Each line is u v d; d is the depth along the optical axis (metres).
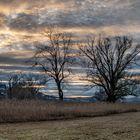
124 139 12.45
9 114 22.50
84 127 17.08
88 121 21.48
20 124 19.86
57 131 15.39
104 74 54.16
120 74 53.97
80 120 22.72
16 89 44.62
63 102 34.06
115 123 19.27
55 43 50.97
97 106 31.09
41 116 23.36
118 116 26.59
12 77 52.53
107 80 54.47
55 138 12.92
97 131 15.07
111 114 29.91
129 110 34.94
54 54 50.34
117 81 54.44
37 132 15.11
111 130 15.35
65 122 21.14
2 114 22.23
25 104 25.38
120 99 55.59
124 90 53.53
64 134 14.16
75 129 16.14
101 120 22.20
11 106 23.55
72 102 34.88
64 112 25.97
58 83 49.38
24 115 22.92
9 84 50.44
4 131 15.67
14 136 13.70
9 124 19.89
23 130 16.09
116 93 54.25
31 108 24.17
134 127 16.62
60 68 50.22
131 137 12.94
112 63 54.38
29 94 42.69
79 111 27.03
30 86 51.00
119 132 14.54
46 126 18.27
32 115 23.16
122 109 33.69
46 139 12.71
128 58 54.25
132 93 53.34
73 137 13.14
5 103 24.19
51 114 24.84
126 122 19.89
